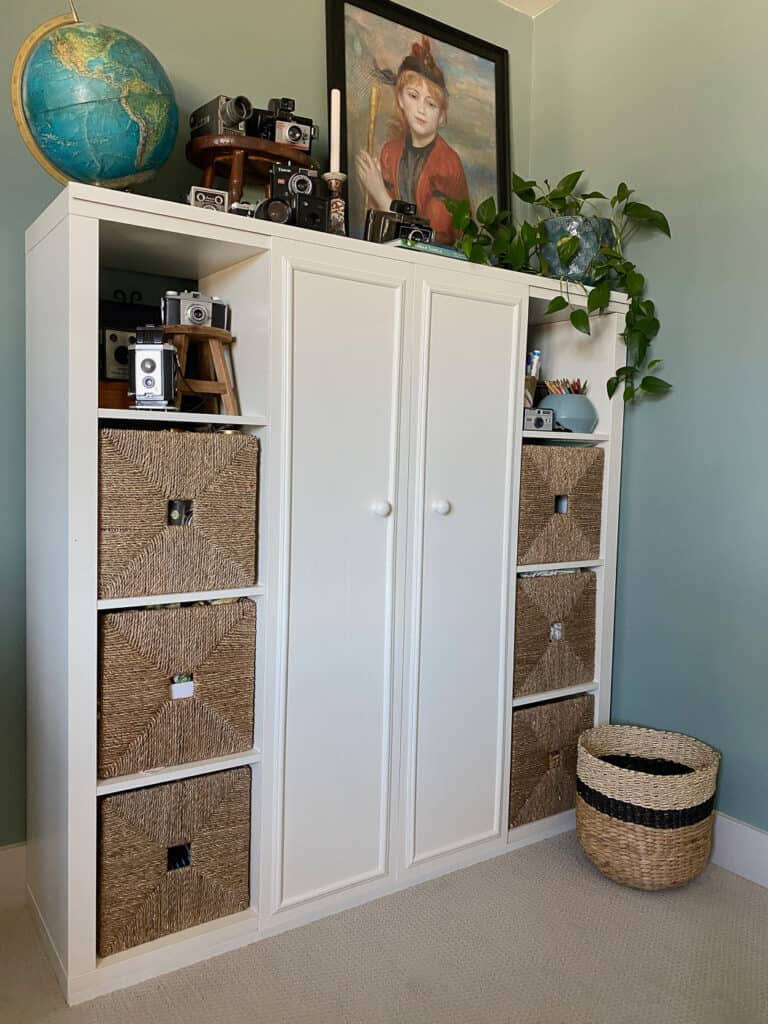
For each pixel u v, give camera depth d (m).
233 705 1.71
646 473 2.29
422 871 2.00
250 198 2.08
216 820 1.71
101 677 1.55
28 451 1.80
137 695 1.59
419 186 2.36
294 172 1.81
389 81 2.29
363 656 1.85
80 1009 1.53
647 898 1.96
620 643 2.39
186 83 1.97
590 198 2.31
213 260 1.77
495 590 2.07
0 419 1.81
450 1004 1.57
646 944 1.77
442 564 1.96
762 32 1.97
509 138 2.59
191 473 1.61
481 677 2.07
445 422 1.94
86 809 1.53
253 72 2.07
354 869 1.89
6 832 1.87
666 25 2.20
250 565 1.71
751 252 2.01
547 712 2.22
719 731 2.13
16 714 1.87
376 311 1.80
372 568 1.85
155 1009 1.53
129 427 1.79
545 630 2.20
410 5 2.36
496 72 2.55
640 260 2.29
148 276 1.94
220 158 1.85
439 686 1.99
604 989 1.62
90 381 1.48
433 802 2.01
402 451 1.87
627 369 2.25
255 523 1.72
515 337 2.05
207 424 1.85
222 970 1.65
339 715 1.83
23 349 1.83
